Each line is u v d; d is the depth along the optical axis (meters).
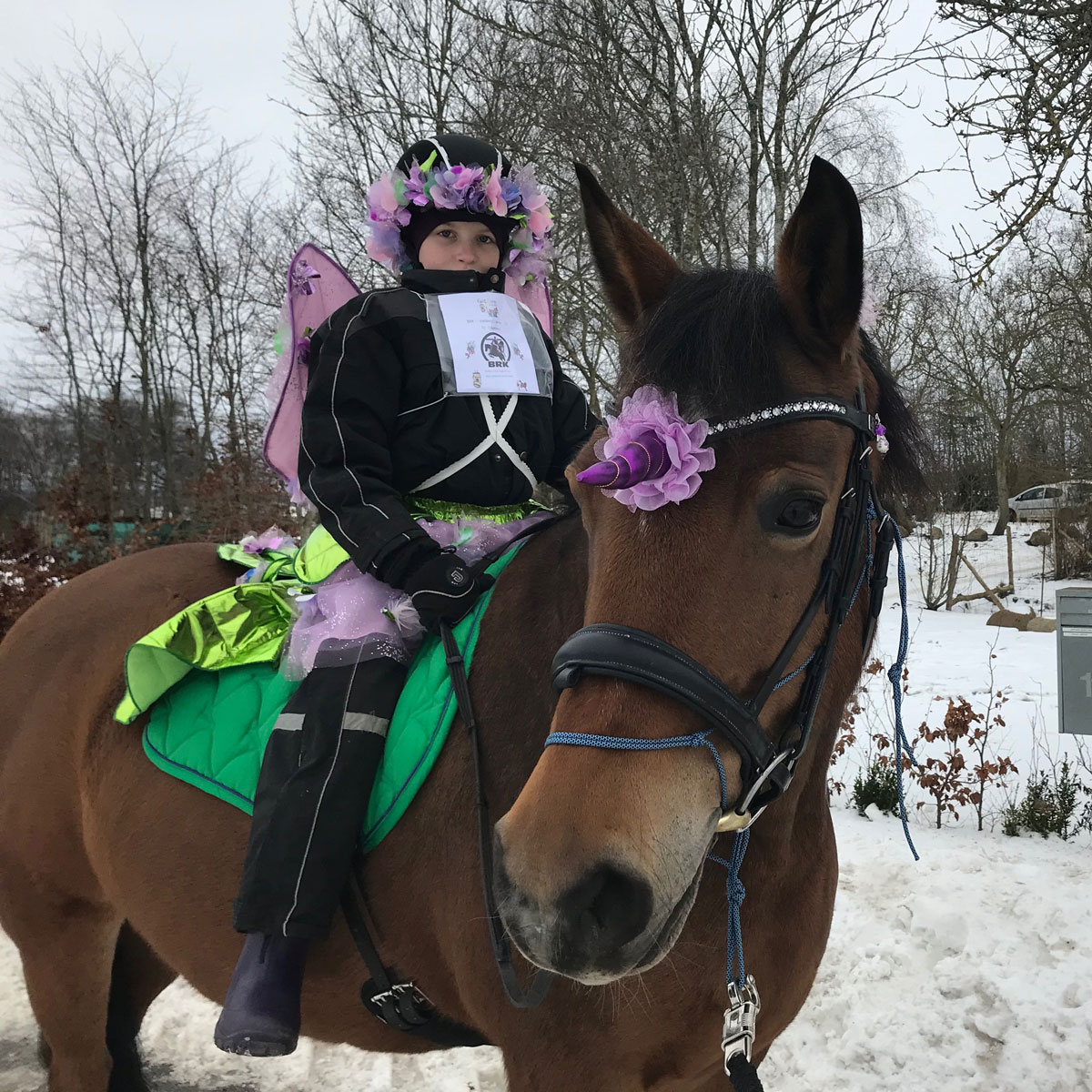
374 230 2.08
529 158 9.02
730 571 1.13
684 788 1.08
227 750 1.74
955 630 10.68
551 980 1.34
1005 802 4.65
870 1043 2.73
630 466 1.10
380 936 1.57
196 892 1.73
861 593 1.42
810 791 1.48
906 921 3.32
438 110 10.61
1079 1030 2.64
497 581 1.65
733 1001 1.26
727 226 8.29
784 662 1.18
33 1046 2.93
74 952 2.11
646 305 1.50
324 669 1.64
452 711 1.53
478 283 1.98
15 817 2.08
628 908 1.01
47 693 2.11
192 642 1.81
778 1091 2.64
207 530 8.68
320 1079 2.77
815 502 1.17
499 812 1.43
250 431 12.79
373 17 10.61
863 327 1.34
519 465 1.84
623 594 1.13
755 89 8.01
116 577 2.29
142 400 17.38
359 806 1.53
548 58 8.83
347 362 1.70
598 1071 1.37
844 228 1.23
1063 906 3.28
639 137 8.33
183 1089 2.73
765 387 1.18
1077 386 8.09
